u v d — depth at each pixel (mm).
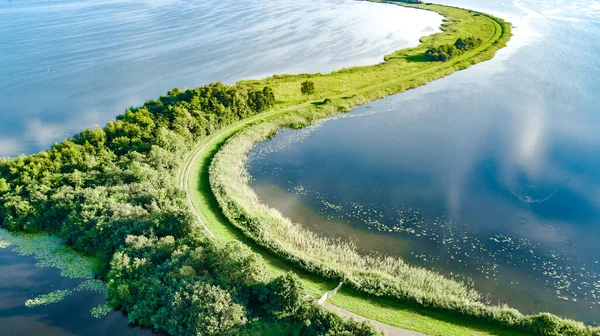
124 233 58938
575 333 45375
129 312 51781
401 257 59844
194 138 91375
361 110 110062
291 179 80438
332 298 50875
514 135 92125
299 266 55906
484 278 56125
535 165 80625
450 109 107000
